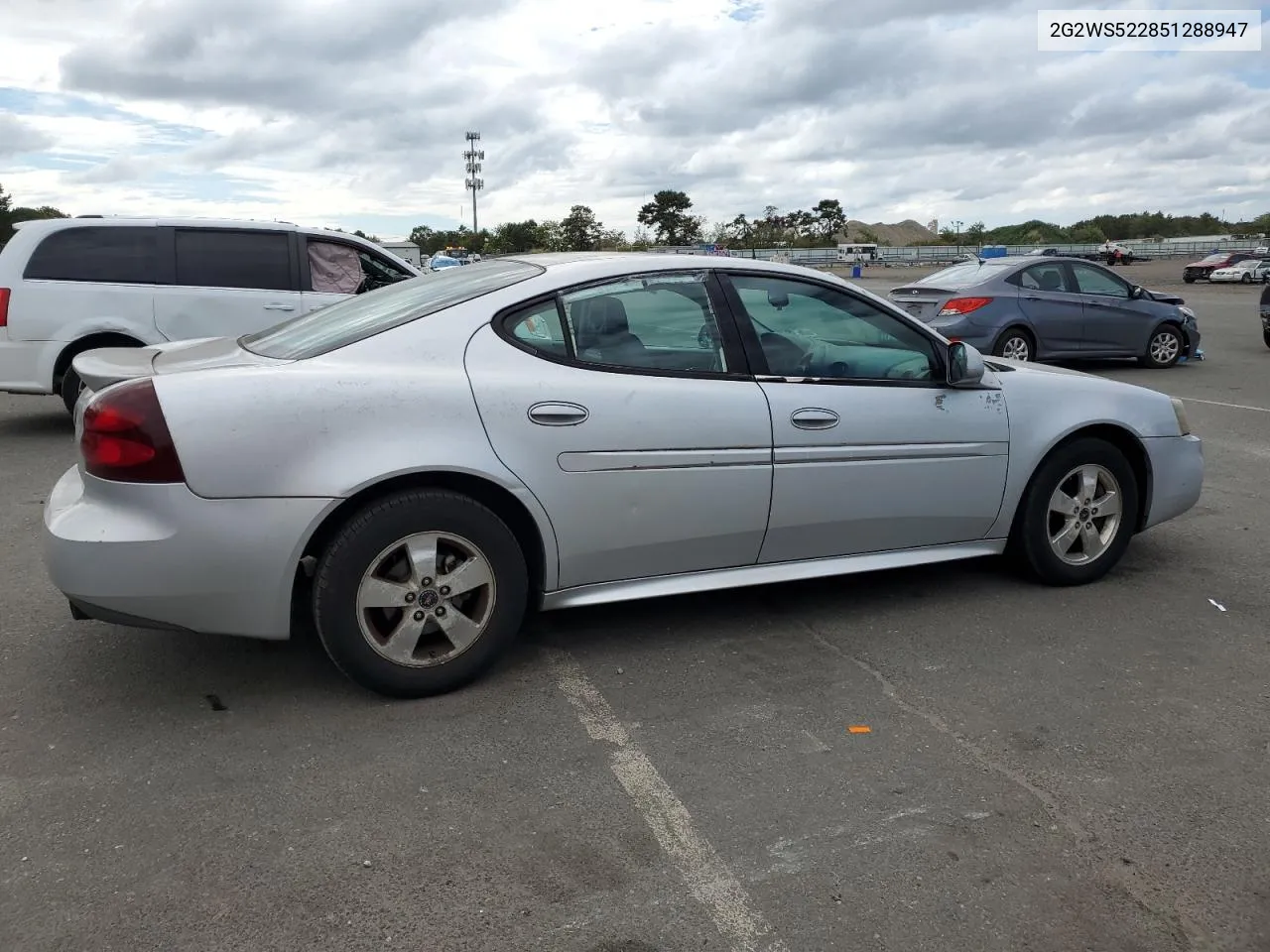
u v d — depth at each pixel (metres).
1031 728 3.31
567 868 2.54
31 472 6.86
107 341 7.95
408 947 2.25
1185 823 2.78
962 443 4.20
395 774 2.95
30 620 4.09
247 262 8.27
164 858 2.54
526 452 3.38
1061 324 11.94
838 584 4.68
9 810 2.73
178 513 3.01
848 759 3.09
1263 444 8.03
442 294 3.65
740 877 2.52
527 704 3.41
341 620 3.22
